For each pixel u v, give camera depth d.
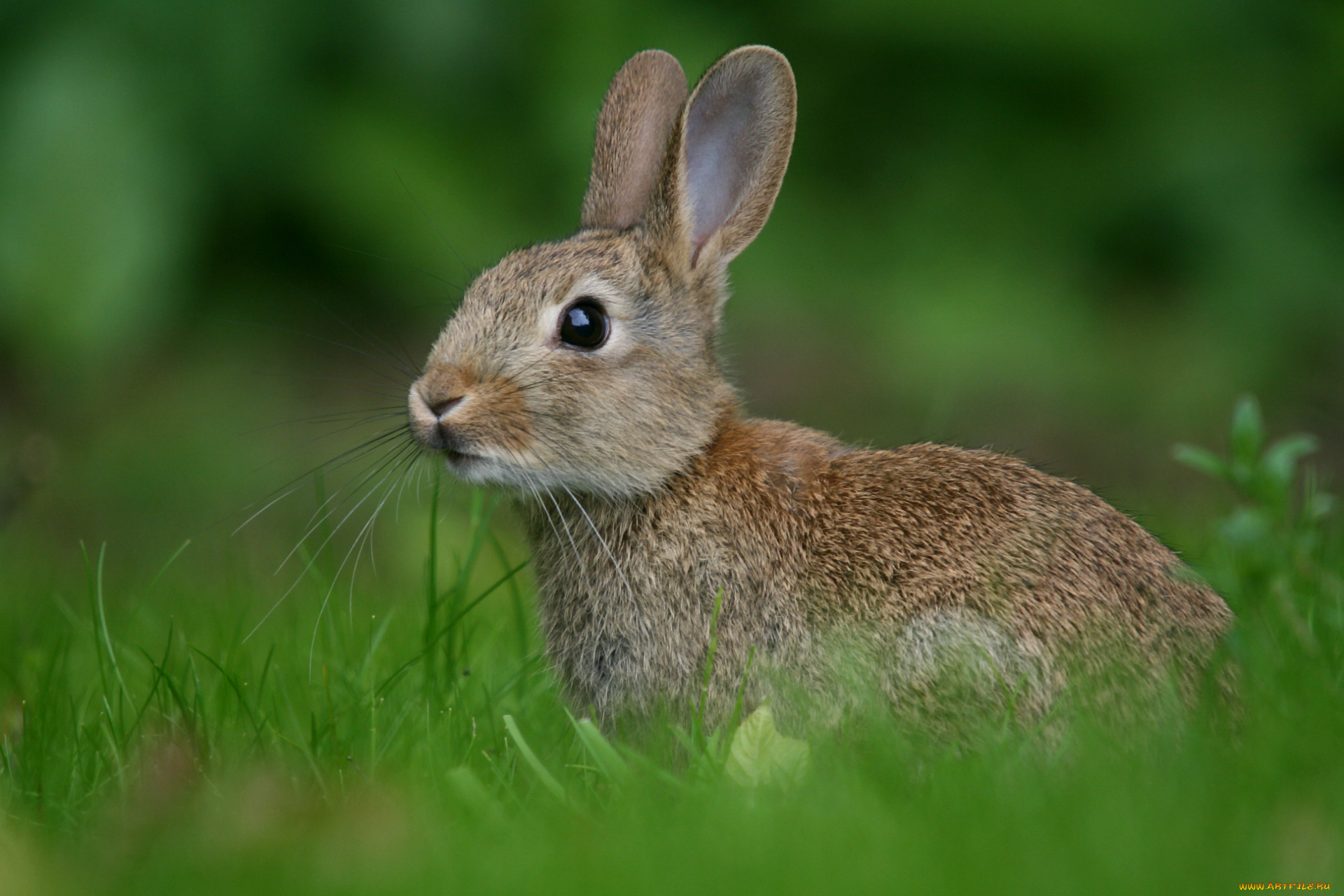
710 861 5.09
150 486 15.36
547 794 6.37
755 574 7.36
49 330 15.38
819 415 16.16
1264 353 16.47
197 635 9.65
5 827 5.89
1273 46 17.02
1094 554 7.05
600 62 16.58
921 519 7.27
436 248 16.22
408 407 7.68
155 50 15.65
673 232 8.11
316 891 5.08
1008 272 17.06
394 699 7.87
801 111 17.59
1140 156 17.03
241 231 17.03
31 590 11.13
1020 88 17.56
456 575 9.03
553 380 7.58
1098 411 16.31
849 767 6.32
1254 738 6.24
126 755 6.82
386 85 16.73
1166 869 4.84
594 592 7.74
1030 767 6.12
